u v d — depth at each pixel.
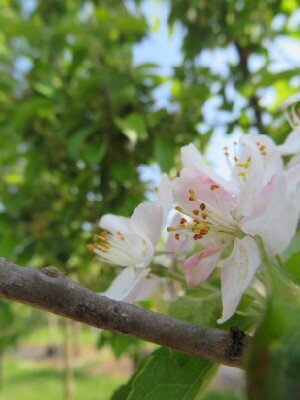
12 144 0.35
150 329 0.09
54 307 0.09
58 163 0.34
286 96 0.33
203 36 0.35
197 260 0.12
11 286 0.09
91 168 0.32
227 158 0.15
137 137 0.29
